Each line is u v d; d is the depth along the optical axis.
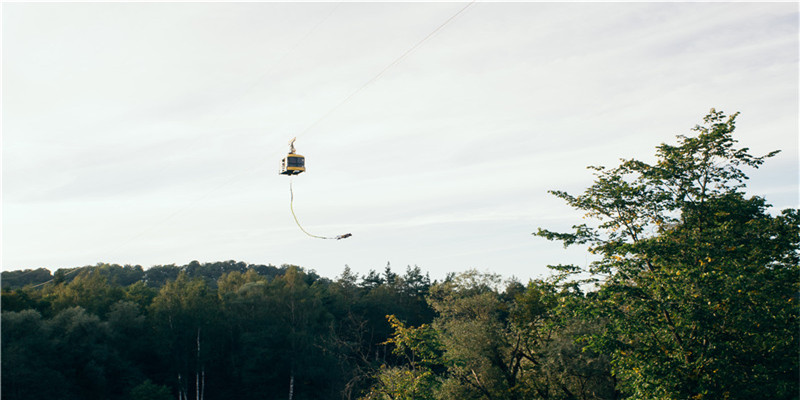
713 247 22.78
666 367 22.08
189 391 78.19
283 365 76.88
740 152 24.34
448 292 55.41
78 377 60.84
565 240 26.34
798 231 23.33
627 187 25.25
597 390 39.03
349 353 75.00
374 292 108.38
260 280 99.31
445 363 36.50
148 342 72.31
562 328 38.22
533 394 40.91
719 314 21.88
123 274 188.25
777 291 22.28
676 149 24.92
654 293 24.19
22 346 55.56
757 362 21.84
